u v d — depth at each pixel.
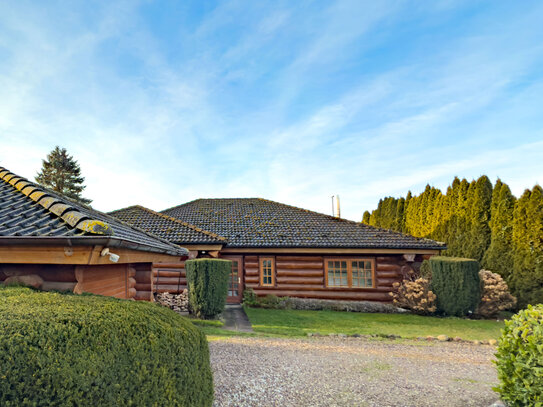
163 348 2.27
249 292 13.06
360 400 4.28
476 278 11.34
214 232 14.28
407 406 4.13
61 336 1.87
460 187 16.22
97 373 1.85
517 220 12.83
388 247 12.99
